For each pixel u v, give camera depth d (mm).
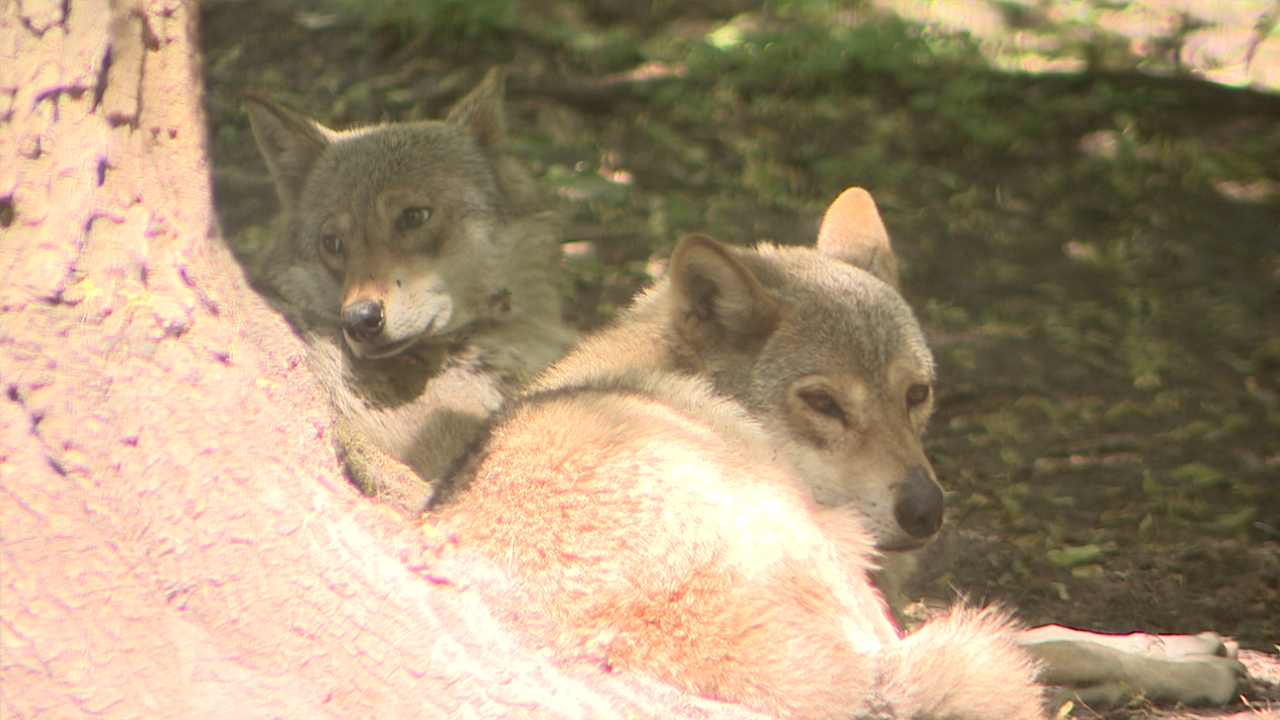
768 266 8781
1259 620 10312
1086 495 13023
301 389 5203
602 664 5156
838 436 8102
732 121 24062
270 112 11711
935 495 7984
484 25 24516
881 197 21641
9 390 4234
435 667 4773
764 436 7512
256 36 22875
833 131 23984
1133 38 28109
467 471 6121
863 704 5445
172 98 4801
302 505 4836
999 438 14398
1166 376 16109
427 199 11250
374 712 4641
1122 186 22719
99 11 4449
